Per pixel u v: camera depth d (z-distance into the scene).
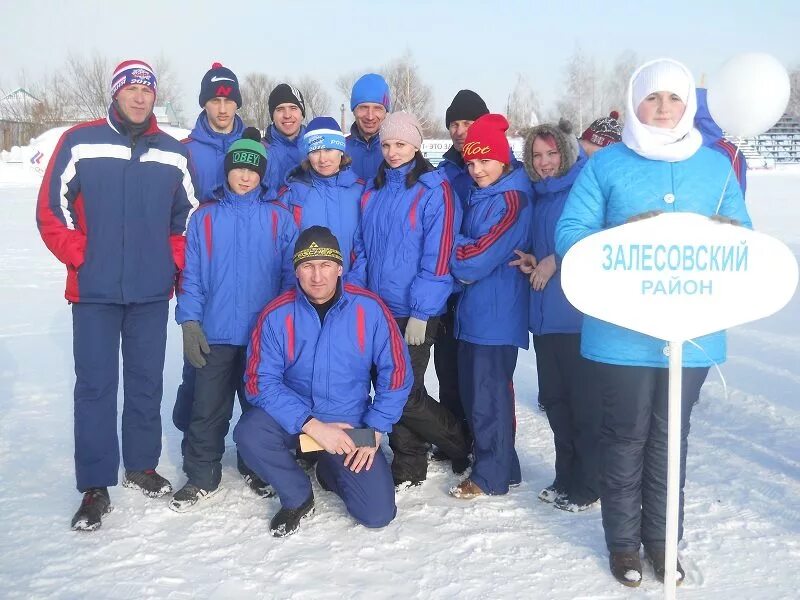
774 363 5.19
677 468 2.26
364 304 3.08
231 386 3.31
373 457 2.94
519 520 3.04
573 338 3.03
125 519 3.05
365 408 3.16
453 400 3.81
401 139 3.21
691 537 2.80
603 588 2.50
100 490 3.11
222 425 3.27
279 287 3.35
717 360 2.44
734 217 2.42
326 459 3.08
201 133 3.78
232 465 3.68
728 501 3.10
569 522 3.01
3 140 44.72
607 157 2.49
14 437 3.99
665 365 2.40
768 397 4.42
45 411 4.43
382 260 3.30
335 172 3.44
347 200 3.46
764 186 25.25
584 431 3.04
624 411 2.50
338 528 2.98
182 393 3.70
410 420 3.35
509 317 3.21
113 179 3.05
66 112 48.19
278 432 2.99
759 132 2.40
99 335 3.09
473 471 3.29
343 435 2.90
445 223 3.19
